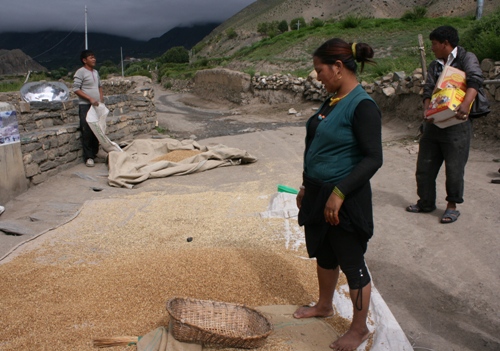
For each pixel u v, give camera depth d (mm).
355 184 2271
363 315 2549
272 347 2568
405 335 2824
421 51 8992
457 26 23188
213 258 3684
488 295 3395
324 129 2395
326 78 2418
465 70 4359
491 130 7875
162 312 2955
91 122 7613
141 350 2473
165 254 3830
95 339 2600
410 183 6176
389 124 10828
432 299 3404
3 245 4379
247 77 19969
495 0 44344
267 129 12281
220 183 6613
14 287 3348
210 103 22312
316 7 95188
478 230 4469
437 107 4355
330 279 2777
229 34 76812
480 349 2850
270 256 3787
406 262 3973
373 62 2412
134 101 11305
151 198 5723
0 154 5766
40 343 2631
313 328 2773
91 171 7496
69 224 4855
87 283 3365
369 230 2430
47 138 6926
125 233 4559
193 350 2443
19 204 5805
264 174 7066
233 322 2721
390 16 79062
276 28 61938
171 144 8508
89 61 7660
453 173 4617
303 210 2588
